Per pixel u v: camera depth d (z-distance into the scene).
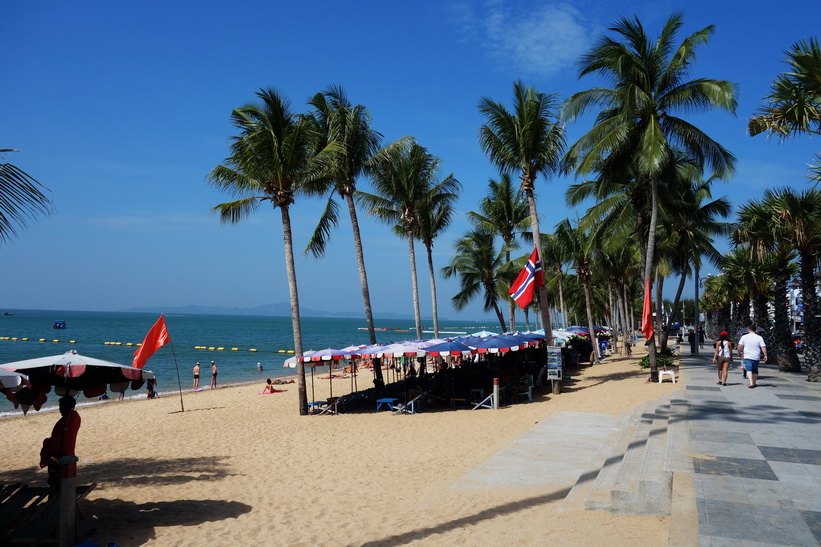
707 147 20.17
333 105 22.36
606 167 21.86
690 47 19.55
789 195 17.77
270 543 6.80
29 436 17.59
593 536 5.68
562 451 10.64
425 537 6.41
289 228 19.47
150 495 9.51
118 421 20.09
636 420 11.07
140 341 80.81
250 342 89.69
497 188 33.41
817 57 9.26
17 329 112.25
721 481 6.14
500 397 18.86
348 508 8.15
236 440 15.00
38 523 6.54
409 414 17.52
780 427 9.02
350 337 118.06
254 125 18.50
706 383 16.09
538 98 20.47
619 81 20.27
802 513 5.19
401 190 25.92
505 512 7.10
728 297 44.09
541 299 20.44
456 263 37.19
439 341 21.55
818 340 16.61
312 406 19.80
